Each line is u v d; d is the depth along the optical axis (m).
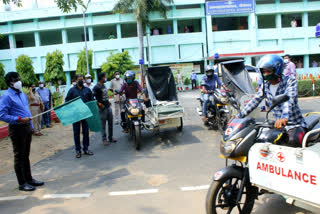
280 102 2.80
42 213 3.62
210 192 2.89
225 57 24.41
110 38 27.47
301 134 3.05
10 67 27.83
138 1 21.19
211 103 7.63
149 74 8.16
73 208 3.71
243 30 26.39
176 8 26.61
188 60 27.09
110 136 7.45
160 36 26.70
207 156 5.66
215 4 26.09
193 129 8.13
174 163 5.37
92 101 6.50
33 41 30.38
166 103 7.15
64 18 26.83
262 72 3.18
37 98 8.79
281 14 27.91
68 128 10.16
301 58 27.95
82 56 24.69
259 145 2.76
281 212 3.31
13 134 4.37
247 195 3.12
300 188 2.45
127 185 4.41
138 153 6.26
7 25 27.31
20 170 4.46
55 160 6.20
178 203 3.66
